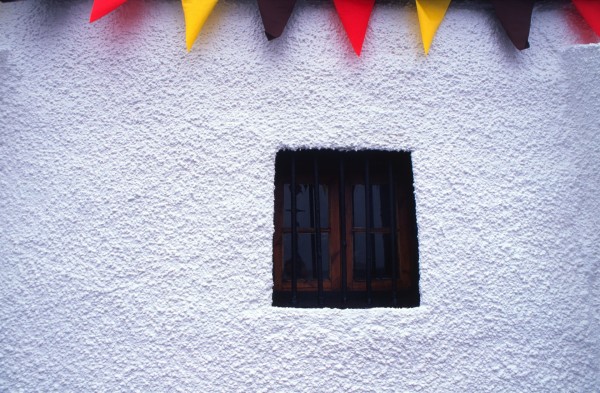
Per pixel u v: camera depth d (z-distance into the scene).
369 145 2.06
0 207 1.94
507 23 2.14
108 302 1.89
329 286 2.17
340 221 2.16
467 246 2.01
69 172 1.98
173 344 1.86
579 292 2.00
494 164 2.09
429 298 1.95
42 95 2.04
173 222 1.95
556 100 2.17
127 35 2.12
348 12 2.12
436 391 1.87
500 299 1.97
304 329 1.89
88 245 1.93
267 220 1.97
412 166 2.07
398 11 2.23
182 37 2.13
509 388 1.90
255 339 1.87
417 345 1.90
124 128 2.03
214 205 1.97
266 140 2.04
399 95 2.12
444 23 2.22
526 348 1.94
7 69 2.05
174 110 2.05
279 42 2.15
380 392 1.85
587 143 2.10
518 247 2.02
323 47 2.16
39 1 2.14
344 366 1.87
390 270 2.20
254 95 2.08
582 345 1.95
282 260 2.19
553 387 1.91
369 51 2.16
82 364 1.84
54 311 1.88
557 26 2.27
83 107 2.04
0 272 1.90
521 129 2.13
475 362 1.91
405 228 2.22
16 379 1.83
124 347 1.86
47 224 1.94
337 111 2.08
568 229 2.05
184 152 2.01
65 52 2.08
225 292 1.91
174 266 1.92
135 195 1.97
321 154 2.14
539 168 2.10
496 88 2.17
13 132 2.00
